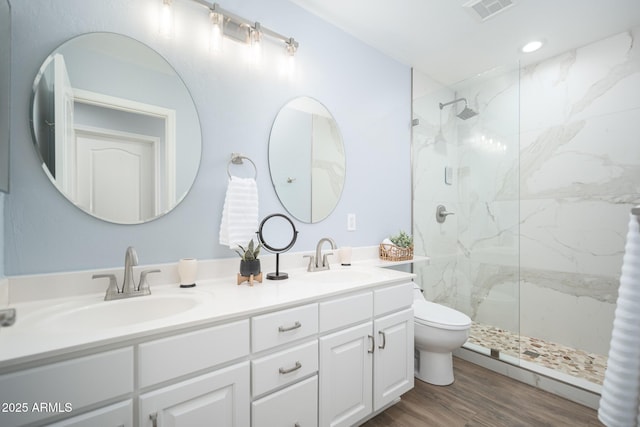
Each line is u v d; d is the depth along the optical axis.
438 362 1.91
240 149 1.58
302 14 1.84
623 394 0.45
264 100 1.68
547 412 1.64
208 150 1.48
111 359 0.78
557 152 2.39
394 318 1.58
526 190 2.57
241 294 1.21
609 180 2.14
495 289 2.29
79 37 1.18
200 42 1.46
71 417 0.74
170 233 1.37
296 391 1.16
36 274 1.07
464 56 2.41
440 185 2.53
